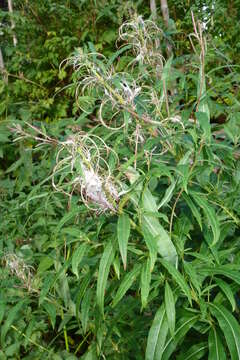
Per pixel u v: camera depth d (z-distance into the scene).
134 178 0.70
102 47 2.26
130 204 0.76
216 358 0.68
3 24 2.54
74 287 1.11
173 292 0.73
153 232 0.70
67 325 1.21
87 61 0.79
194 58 1.15
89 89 0.85
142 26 0.96
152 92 0.84
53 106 2.28
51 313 0.96
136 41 0.99
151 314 0.97
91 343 1.08
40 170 1.61
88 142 0.75
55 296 1.07
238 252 0.82
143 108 0.85
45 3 2.41
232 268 0.74
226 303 0.77
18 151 1.87
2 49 2.65
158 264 0.77
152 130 0.83
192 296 0.74
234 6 2.25
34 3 2.46
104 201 0.65
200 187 0.91
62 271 0.77
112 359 0.97
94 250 1.01
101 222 0.73
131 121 0.84
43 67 2.41
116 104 0.77
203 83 0.82
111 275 1.05
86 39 2.35
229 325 0.67
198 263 0.77
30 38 2.51
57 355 1.07
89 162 0.64
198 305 0.79
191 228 0.81
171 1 2.34
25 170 1.66
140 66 0.95
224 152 0.92
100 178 0.65
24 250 1.23
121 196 0.69
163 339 0.69
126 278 0.66
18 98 2.35
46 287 0.84
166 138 0.74
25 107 2.21
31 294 1.06
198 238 0.92
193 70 1.15
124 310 0.82
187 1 2.29
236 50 2.10
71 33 2.36
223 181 0.91
